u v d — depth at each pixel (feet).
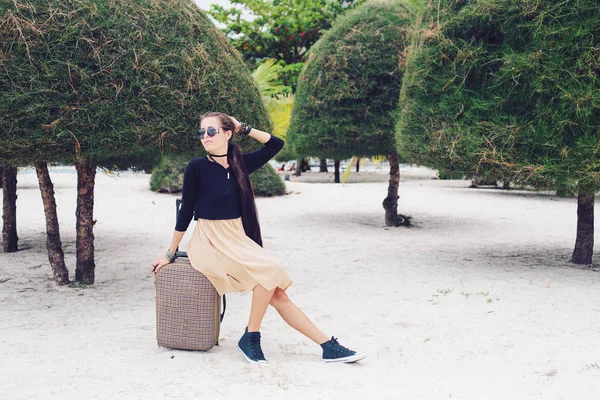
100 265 23.47
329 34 32.42
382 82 30.63
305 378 11.23
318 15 85.66
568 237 31.89
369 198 53.16
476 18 20.74
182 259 13.00
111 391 10.46
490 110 20.06
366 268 23.00
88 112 15.75
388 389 10.68
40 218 37.88
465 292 18.79
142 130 16.31
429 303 17.46
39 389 10.52
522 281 20.43
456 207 47.16
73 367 11.74
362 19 31.71
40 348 13.01
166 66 16.76
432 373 11.58
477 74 20.67
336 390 10.62
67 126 15.57
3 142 15.23
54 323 15.19
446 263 24.00
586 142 18.51
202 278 12.54
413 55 22.88
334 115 31.19
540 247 28.32
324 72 31.63
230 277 12.32
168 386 10.75
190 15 18.25
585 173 18.62
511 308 16.74
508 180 20.12
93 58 15.88
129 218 38.58
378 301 17.75
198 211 12.46
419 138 21.81
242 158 12.62
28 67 15.29
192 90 17.26
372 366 11.98
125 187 61.87
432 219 39.55
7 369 11.60
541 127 19.10
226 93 18.11
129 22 16.63
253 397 10.25
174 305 12.70
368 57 30.66
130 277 21.24
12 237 26.50
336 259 24.98
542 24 19.22
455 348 13.21
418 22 23.22
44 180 19.20
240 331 14.60
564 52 18.90
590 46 18.53
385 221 36.06
